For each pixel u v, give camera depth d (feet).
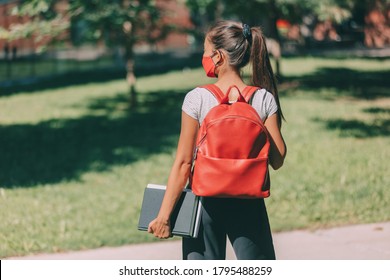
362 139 41.47
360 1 78.13
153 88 72.69
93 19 49.47
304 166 34.91
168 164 37.19
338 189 30.19
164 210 12.21
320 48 128.88
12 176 35.19
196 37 56.18
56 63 98.78
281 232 24.97
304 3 64.44
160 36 56.08
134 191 31.50
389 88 65.10
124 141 44.06
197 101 12.30
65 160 38.93
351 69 82.84
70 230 25.39
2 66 93.04
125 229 25.54
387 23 127.95
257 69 12.86
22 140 45.68
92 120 52.95
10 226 25.77
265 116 12.48
